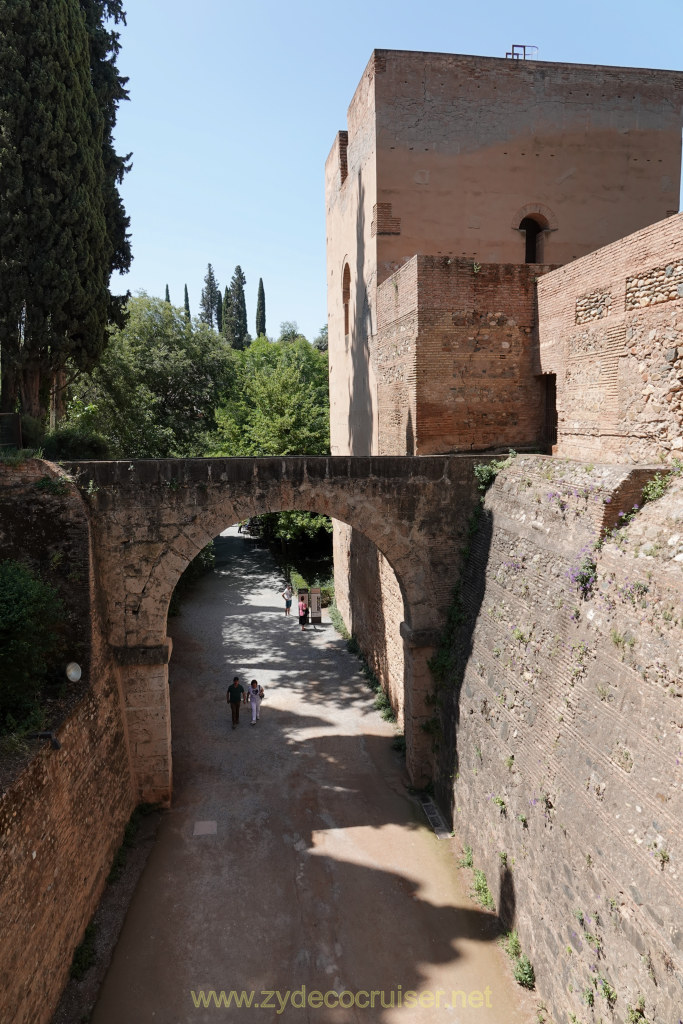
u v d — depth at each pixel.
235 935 9.80
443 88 18.12
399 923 10.05
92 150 16.19
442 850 11.73
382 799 13.24
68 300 15.74
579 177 19.20
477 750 11.31
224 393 35.91
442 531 13.29
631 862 7.17
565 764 8.73
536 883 8.99
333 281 24.83
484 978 9.09
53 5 14.59
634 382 11.58
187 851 11.62
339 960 9.38
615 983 7.20
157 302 33.84
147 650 12.34
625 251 11.69
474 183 18.50
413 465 12.98
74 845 9.43
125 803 12.05
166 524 12.24
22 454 11.94
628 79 19.28
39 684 10.23
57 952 8.60
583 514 9.79
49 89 14.62
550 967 8.51
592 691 8.59
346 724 16.36
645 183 19.67
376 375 18.56
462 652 12.62
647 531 8.60
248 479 12.42
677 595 7.54
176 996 8.77
